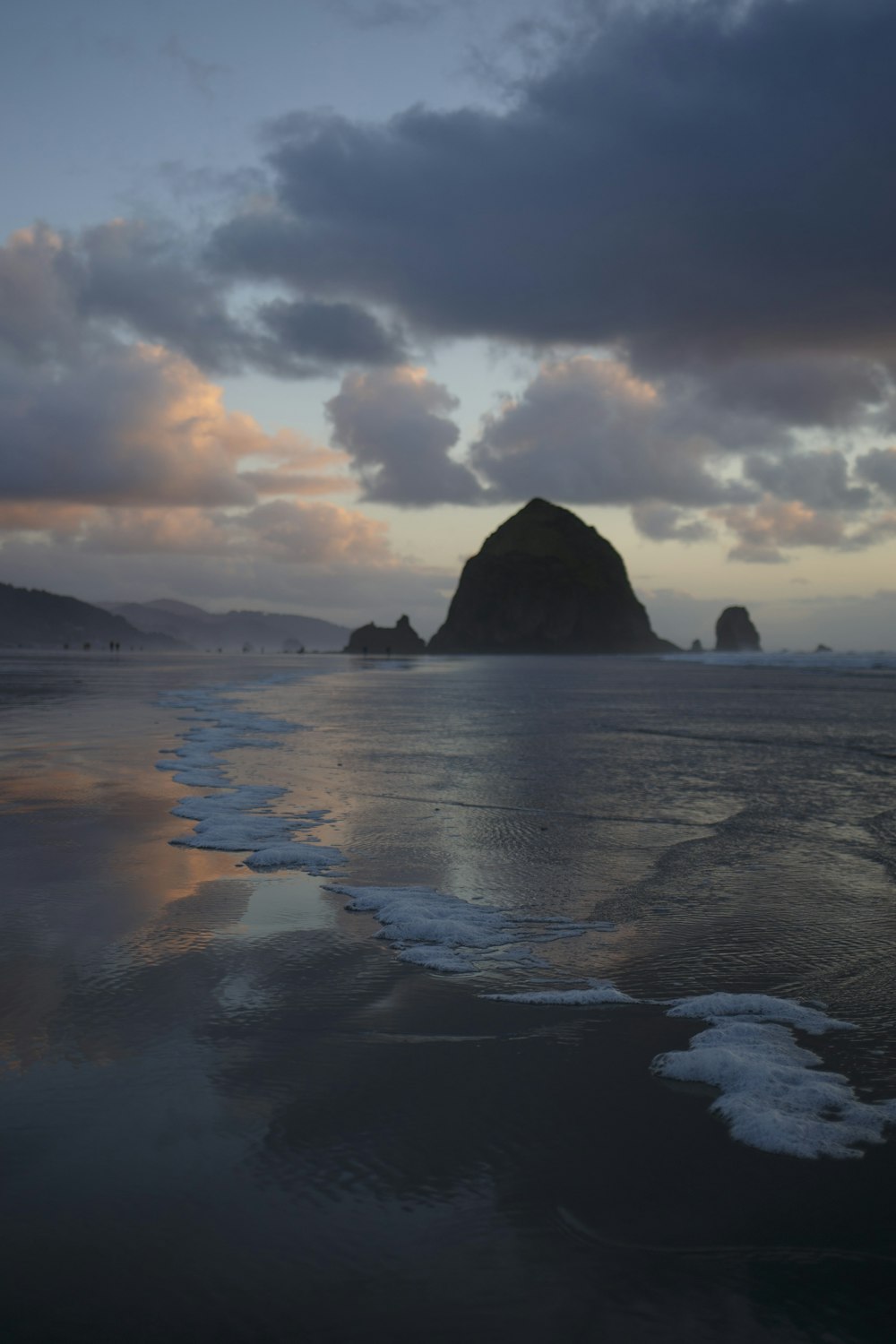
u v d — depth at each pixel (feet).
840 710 110.73
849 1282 10.99
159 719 88.69
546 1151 13.78
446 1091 15.69
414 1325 10.19
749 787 50.26
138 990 20.25
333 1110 14.96
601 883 30.22
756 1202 12.51
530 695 139.64
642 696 139.03
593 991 20.68
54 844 34.73
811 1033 18.54
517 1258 11.32
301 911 26.66
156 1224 11.87
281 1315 10.30
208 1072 16.29
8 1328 10.05
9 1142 13.82
